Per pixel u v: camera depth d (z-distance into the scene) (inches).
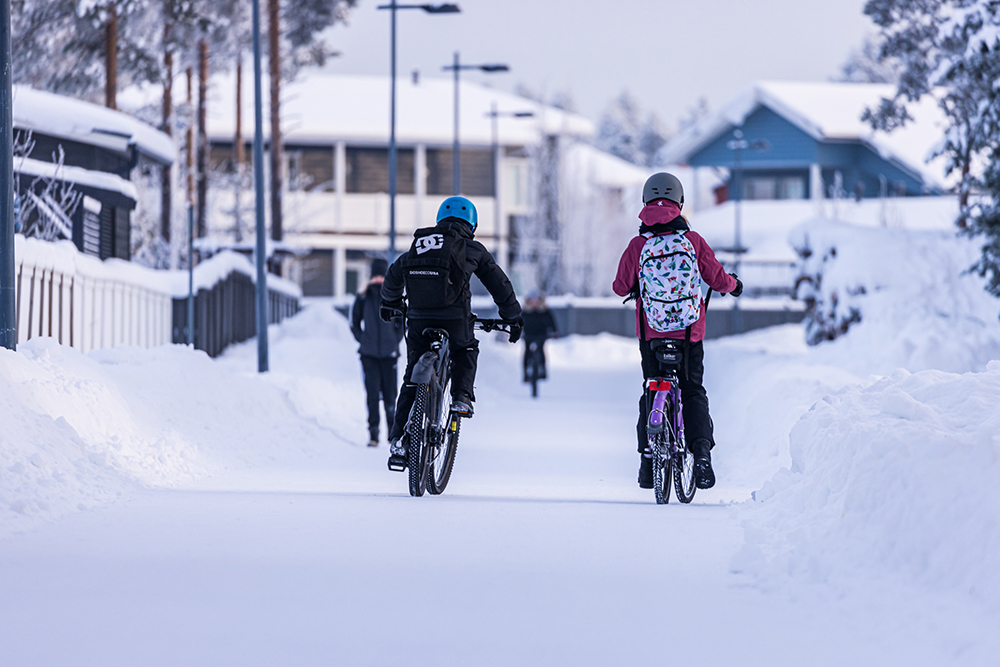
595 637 581.9
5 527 827.4
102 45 3772.1
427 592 671.1
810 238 2918.3
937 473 687.7
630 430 2237.9
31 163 2367.1
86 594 652.7
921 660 536.7
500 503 1040.2
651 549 799.7
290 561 749.3
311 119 7293.3
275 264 4977.9
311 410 1926.7
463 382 1106.7
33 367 1198.9
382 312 1117.1
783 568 706.8
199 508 961.5
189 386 1582.2
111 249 2723.9
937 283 2667.3
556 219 7800.2
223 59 5073.8
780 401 1604.3
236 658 541.3
